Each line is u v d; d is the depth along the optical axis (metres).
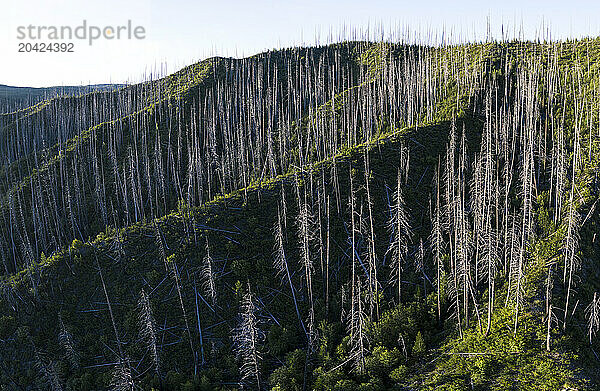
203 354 48.31
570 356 37.47
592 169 58.69
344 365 43.34
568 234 44.25
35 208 83.94
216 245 58.91
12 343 51.72
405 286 53.44
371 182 66.06
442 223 56.53
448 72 101.38
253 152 90.12
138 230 63.47
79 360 49.03
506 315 43.62
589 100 74.25
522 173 60.47
